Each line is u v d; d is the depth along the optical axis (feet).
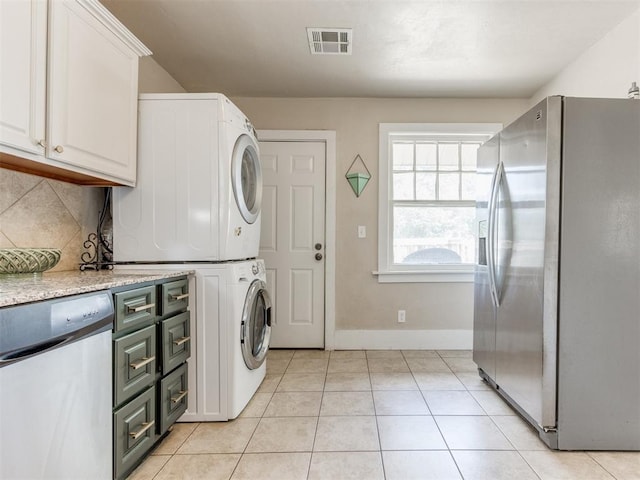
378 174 10.82
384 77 9.51
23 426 3.14
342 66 8.93
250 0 6.48
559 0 6.40
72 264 6.38
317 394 7.63
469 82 9.77
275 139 10.82
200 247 6.49
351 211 10.87
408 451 5.53
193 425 6.34
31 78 4.19
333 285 10.85
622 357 5.54
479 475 4.95
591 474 4.98
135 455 4.81
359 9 6.71
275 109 10.85
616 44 7.23
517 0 6.41
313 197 10.93
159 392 5.43
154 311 5.30
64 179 5.99
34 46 4.21
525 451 5.53
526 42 7.79
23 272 4.69
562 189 5.51
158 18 7.00
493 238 7.11
